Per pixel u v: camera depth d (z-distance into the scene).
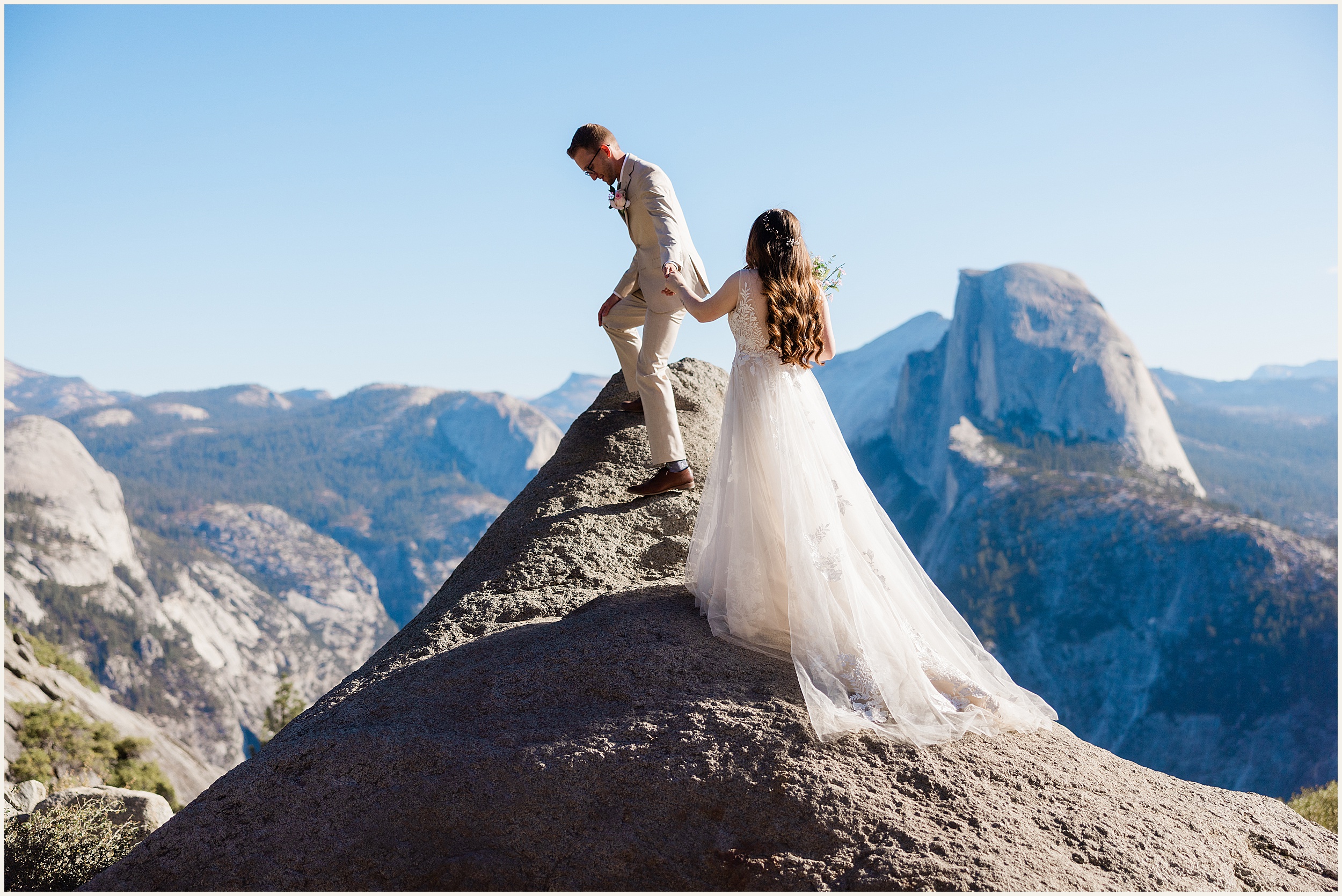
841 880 2.89
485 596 5.10
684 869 3.11
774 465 4.22
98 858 6.91
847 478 4.36
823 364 4.53
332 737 3.71
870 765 3.37
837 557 4.01
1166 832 3.28
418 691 4.06
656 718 3.64
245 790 3.53
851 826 3.08
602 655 4.05
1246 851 3.39
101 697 40.34
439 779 3.48
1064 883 2.83
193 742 147.75
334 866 3.22
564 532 5.61
